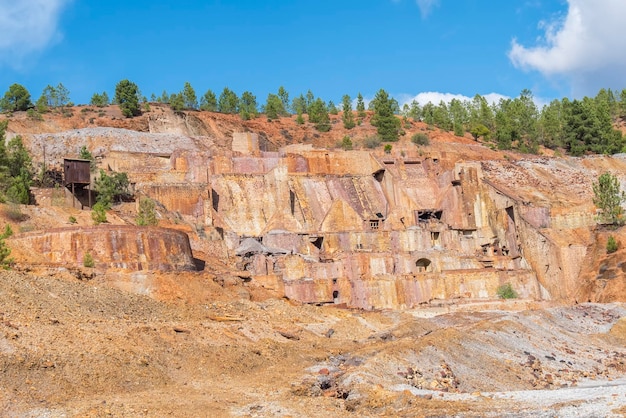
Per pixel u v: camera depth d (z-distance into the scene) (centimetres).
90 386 4341
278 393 4703
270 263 10612
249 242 11394
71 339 4897
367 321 8319
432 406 4325
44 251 7338
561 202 15650
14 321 4991
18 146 11200
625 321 8806
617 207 13912
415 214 14325
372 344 6606
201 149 16750
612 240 12688
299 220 14200
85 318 5653
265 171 15088
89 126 18575
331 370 5450
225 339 6059
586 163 18450
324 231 12962
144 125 19162
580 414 3978
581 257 12988
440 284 11588
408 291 11294
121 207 10769
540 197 15662
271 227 13550
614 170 18288
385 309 10500
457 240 13538
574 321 9044
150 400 4234
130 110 19888
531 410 4181
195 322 6550
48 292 6034
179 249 8169
